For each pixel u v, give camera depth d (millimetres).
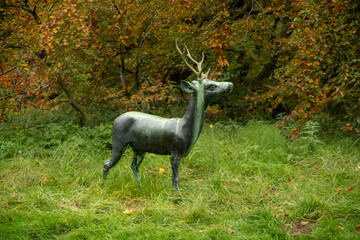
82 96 8141
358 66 5926
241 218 3941
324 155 5992
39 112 7887
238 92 9453
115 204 4254
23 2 7188
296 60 6312
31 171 4961
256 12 8852
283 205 4293
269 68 9812
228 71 9023
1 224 3619
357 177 5141
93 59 7805
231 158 6020
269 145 6617
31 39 6535
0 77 6379
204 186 4805
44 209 4066
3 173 4910
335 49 6211
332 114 8297
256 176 5262
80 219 3770
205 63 8719
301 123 6469
